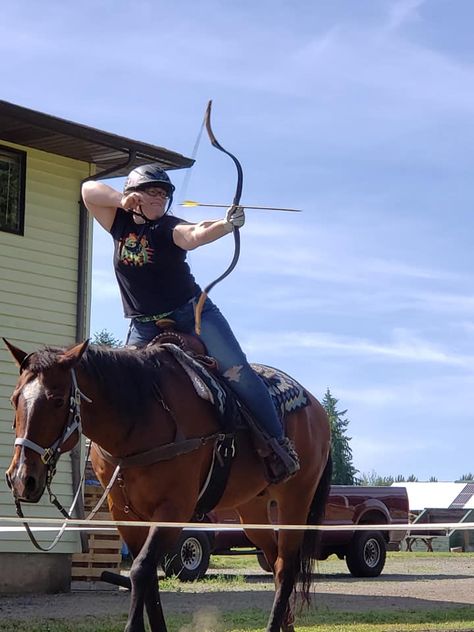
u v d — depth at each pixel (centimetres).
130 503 658
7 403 1364
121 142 1414
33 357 596
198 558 1659
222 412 683
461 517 3666
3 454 1346
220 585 1581
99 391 624
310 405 827
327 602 1280
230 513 1759
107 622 1007
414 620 1046
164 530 616
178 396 662
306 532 824
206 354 712
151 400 646
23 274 1412
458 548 3600
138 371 646
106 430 631
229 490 723
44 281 1435
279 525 760
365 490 1941
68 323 1455
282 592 798
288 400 790
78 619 1036
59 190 1472
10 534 1320
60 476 1390
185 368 676
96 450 669
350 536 1881
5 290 1388
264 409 718
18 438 579
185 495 653
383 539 1930
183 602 1266
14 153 1423
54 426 585
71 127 1352
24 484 569
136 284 684
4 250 1394
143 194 664
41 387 585
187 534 1650
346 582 1711
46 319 1430
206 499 695
